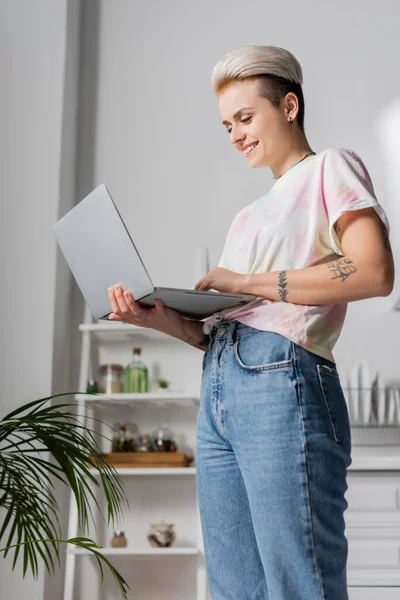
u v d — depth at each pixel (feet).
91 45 12.10
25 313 9.96
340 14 11.81
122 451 9.80
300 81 4.37
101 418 10.63
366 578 8.03
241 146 4.35
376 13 11.76
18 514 6.66
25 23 10.99
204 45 11.94
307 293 3.72
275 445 3.54
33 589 8.95
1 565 8.98
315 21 11.82
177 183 11.44
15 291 10.02
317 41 11.75
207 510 3.99
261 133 4.22
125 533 10.19
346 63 11.62
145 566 10.13
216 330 4.05
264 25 11.89
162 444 10.04
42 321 9.93
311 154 4.31
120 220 3.86
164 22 12.10
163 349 10.84
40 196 10.36
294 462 3.50
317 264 3.95
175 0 12.16
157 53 11.99
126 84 11.91
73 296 11.14
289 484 3.49
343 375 10.41
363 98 11.47
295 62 4.32
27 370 9.77
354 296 3.70
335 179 3.93
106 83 11.93
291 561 3.47
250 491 3.63
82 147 11.69
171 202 11.39
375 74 11.54
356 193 3.85
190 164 11.50
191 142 11.59
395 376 10.49
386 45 11.63
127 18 12.17
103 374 10.35
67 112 11.01
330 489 3.52
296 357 3.65
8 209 10.32
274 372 3.63
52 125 10.62
